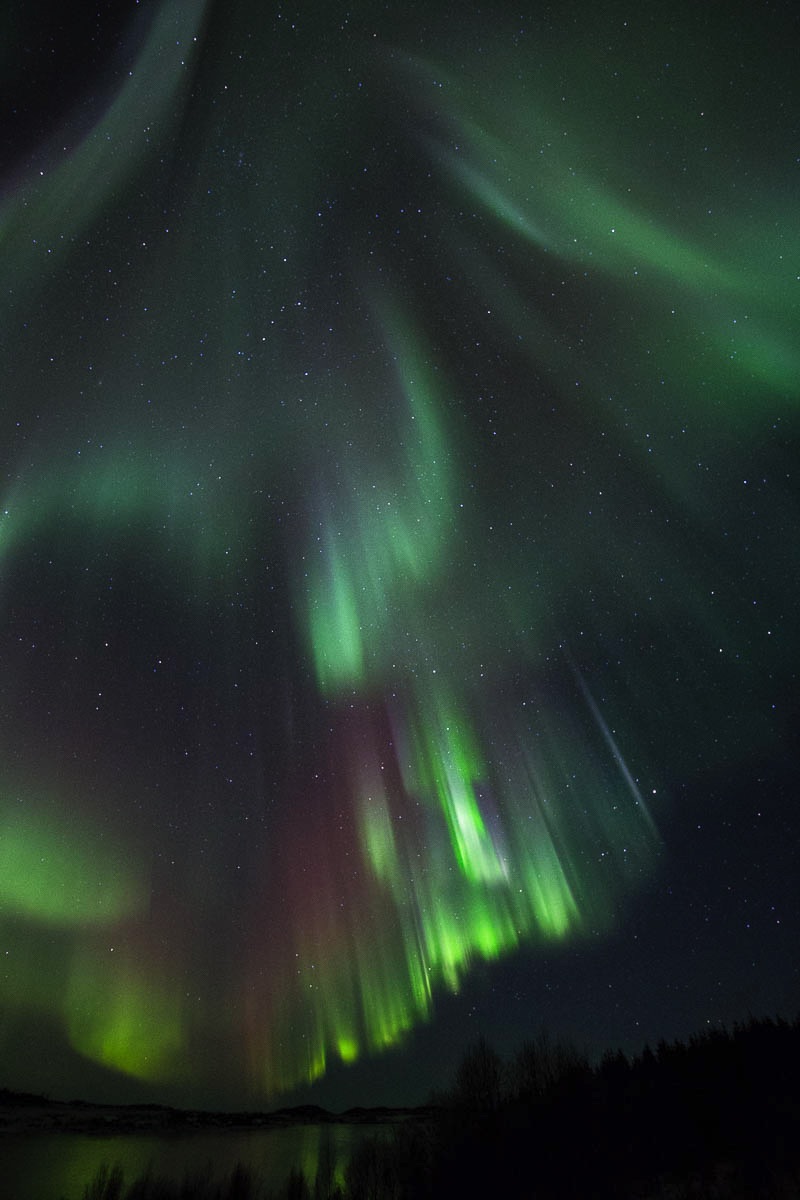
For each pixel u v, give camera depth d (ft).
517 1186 47.70
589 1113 57.16
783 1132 44.19
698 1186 40.70
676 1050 68.08
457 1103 66.85
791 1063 54.54
